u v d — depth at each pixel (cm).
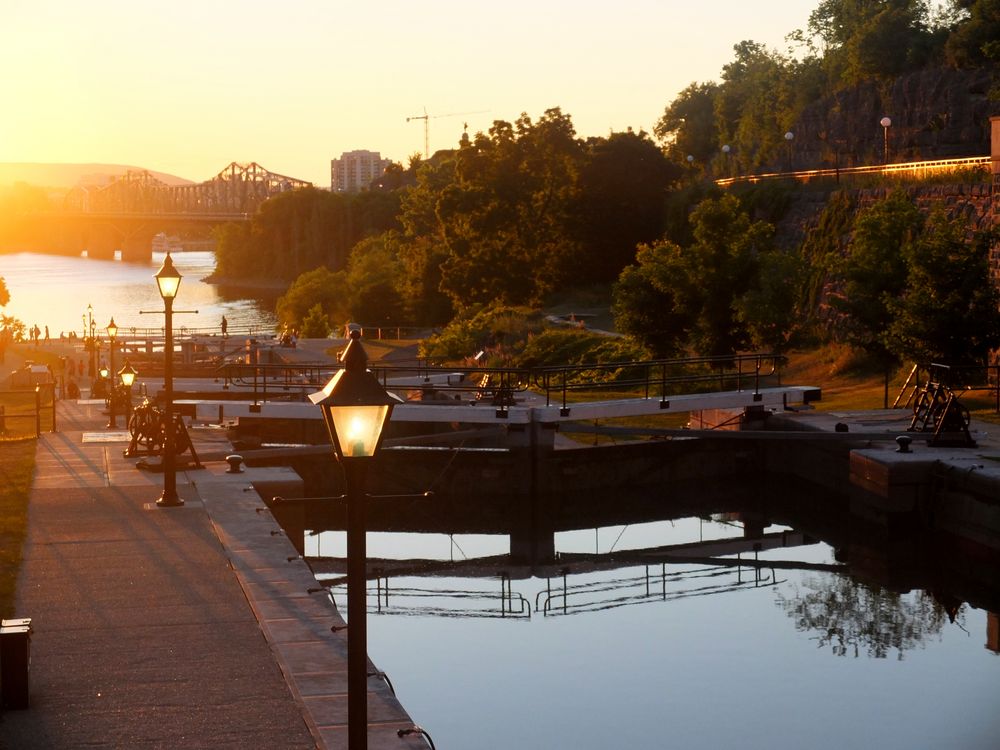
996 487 2705
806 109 11094
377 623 2439
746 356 3816
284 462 3581
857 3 12481
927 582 2800
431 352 6475
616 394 4594
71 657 1548
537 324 6969
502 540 3359
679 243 8594
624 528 3516
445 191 10031
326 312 11319
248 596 1825
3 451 3253
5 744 1264
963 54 9088
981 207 4762
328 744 1262
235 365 3928
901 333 3591
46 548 2131
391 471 3628
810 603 2609
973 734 1784
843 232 5994
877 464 3023
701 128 16025
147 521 2353
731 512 3759
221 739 1279
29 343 9444
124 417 4078
